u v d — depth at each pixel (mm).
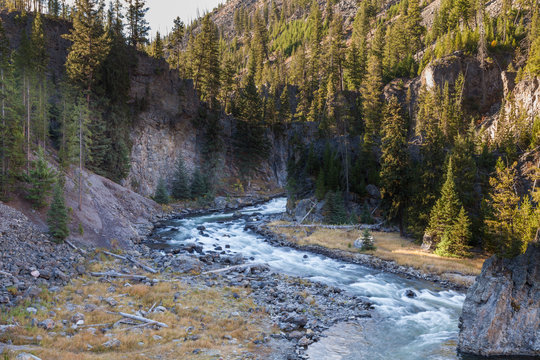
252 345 16438
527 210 29016
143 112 70000
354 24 143125
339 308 22422
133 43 79688
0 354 11930
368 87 65812
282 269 31781
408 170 43531
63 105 48469
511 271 17578
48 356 12641
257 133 86688
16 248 24828
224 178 84438
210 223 53844
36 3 79625
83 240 32188
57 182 34594
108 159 58750
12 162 32938
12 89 34500
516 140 48969
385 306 23297
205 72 85188
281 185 96125
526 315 16844
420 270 31031
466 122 71500
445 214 34844
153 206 58531
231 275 28328
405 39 101188
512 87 73000
